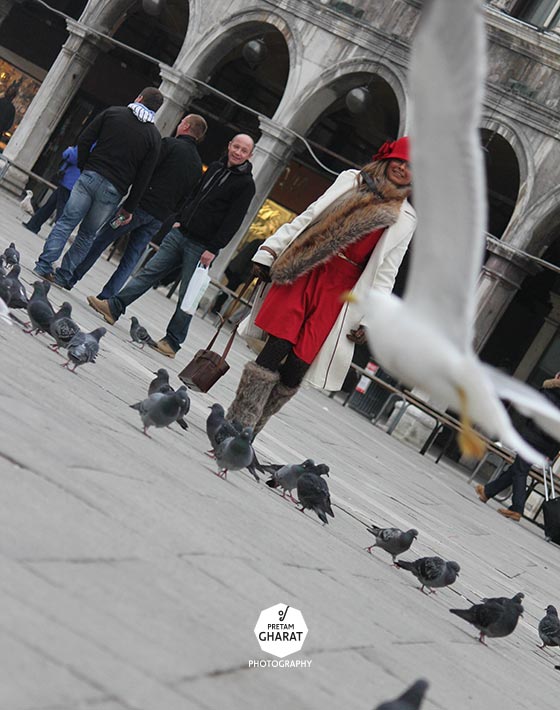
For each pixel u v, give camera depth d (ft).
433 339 16.16
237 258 153.69
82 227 62.69
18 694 13.46
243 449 34.78
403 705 16.67
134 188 61.46
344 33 134.00
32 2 169.58
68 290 65.00
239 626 20.61
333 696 19.75
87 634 16.35
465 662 29.27
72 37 153.38
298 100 136.05
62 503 21.57
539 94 123.24
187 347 77.15
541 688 31.94
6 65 170.81
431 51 14.29
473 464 120.98
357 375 132.87
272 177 138.00
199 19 143.43
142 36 168.96
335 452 65.67
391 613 29.94
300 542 31.96
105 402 36.35
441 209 15.35
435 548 48.24
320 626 23.81
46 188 161.48
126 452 29.84
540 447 86.63
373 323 16.55
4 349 34.99
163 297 120.57
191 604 20.26
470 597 40.96
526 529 86.33
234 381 69.67
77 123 167.22
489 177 149.79
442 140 14.74
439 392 16.25
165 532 23.72
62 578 17.88
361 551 37.50
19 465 22.45
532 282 146.72
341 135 156.35
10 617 15.55
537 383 146.72
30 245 86.43
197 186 61.16
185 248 61.05
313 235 38.83
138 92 169.89
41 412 28.12
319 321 39.52
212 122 166.91
